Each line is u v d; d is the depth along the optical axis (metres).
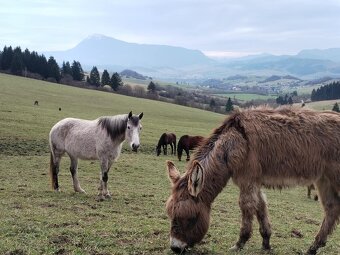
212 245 8.46
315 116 7.88
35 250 7.30
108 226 9.49
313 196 21.52
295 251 8.45
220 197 17.03
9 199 12.27
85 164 24.42
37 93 83.50
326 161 7.61
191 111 95.75
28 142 31.58
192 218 7.27
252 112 7.98
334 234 11.29
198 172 7.03
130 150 34.91
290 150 7.54
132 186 18.44
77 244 7.88
